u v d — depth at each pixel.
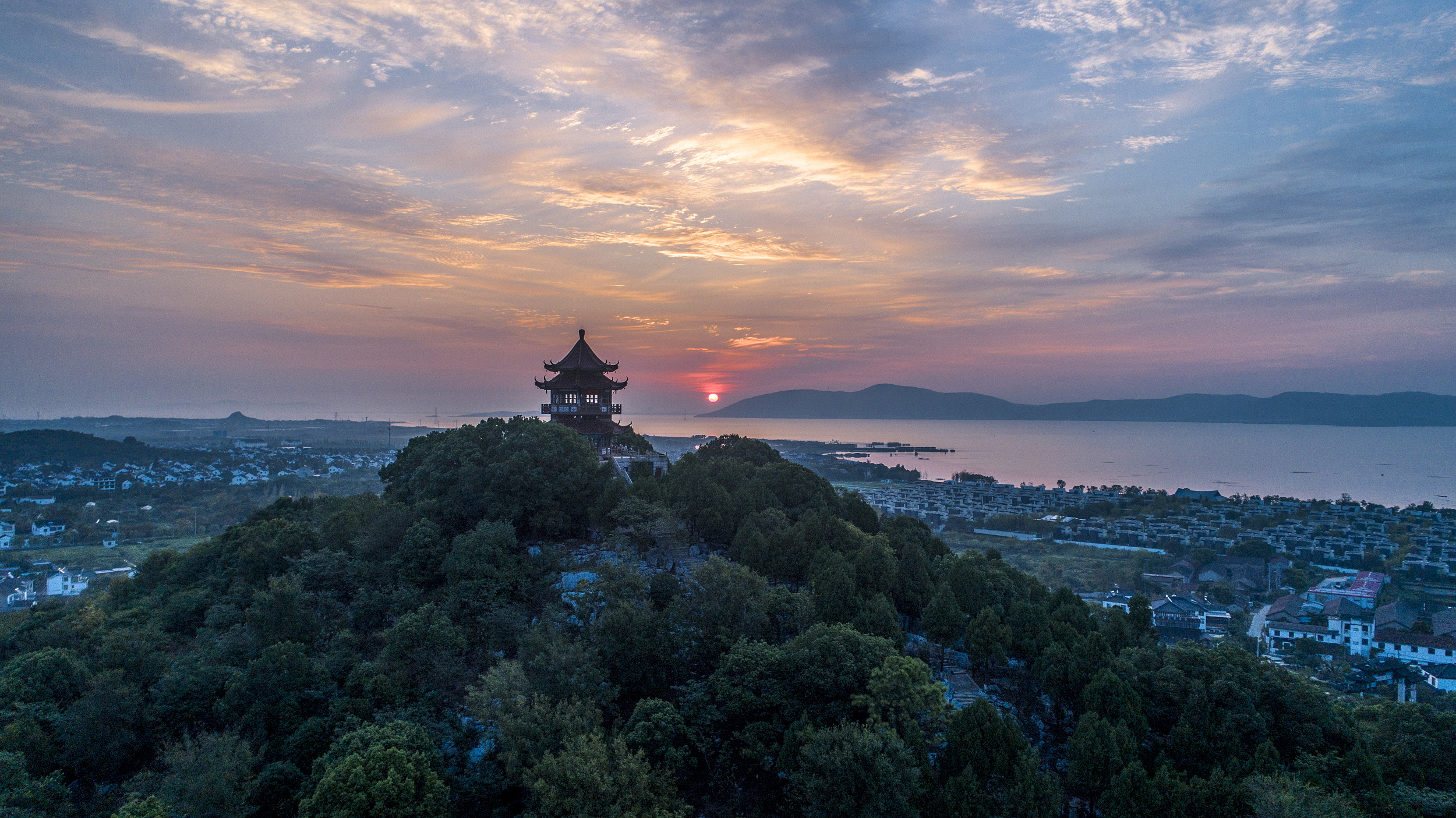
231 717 61.44
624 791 49.50
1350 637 146.38
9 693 62.22
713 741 59.88
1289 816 49.34
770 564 85.31
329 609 79.12
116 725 60.50
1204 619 160.00
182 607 86.06
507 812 54.28
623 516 88.94
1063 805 62.06
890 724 56.03
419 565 85.62
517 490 96.44
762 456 130.12
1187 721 63.28
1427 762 61.44
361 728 55.66
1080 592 187.62
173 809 48.34
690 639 68.31
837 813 50.62
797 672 62.22
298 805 52.38
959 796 52.38
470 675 68.50
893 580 82.88
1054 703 70.69
